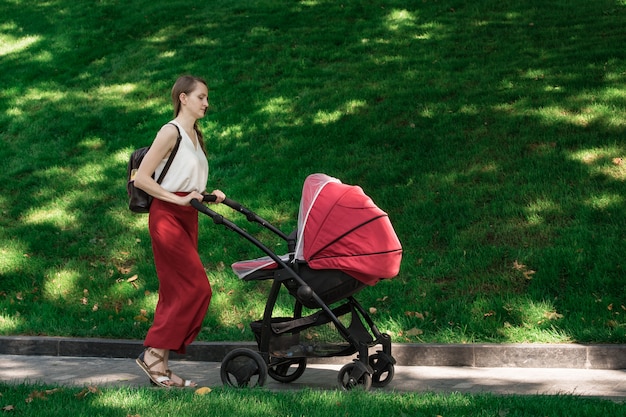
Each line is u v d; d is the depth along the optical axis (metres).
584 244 7.14
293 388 5.31
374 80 11.73
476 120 9.90
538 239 7.43
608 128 9.12
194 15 16.14
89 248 8.65
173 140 5.19
